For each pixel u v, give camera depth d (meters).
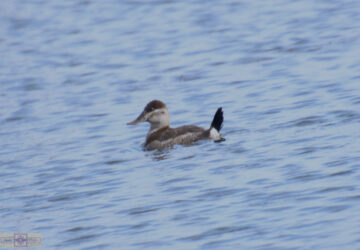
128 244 11.52
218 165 14.87
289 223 11.45
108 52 29.36
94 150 17.55
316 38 27.45
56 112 21.89
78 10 37.94
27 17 37.31
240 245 10.93
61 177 15.63
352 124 16.62
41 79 26.39
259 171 14.15
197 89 22.69
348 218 11.30
